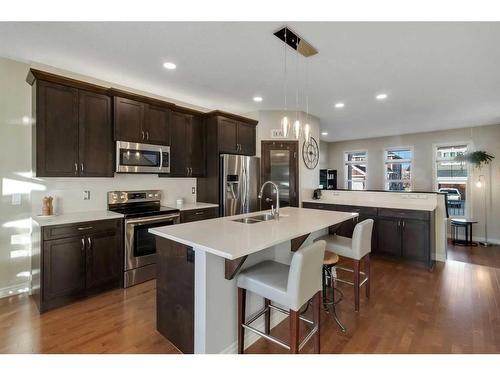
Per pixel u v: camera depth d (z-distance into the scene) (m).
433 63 2.76
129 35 2.26
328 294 2.65
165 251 2.02
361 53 2.56
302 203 4.84
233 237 1.80
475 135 5.98
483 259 4.36
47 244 2.46
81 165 2.91
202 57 2.67
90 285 2.74
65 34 2.24
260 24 2.10
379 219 4.17
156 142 3.54
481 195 5.91
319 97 3.95
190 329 1.79
